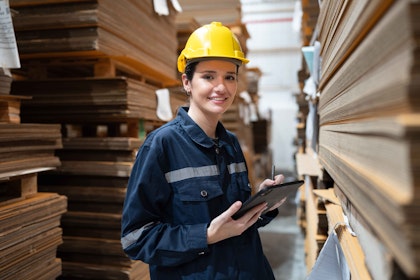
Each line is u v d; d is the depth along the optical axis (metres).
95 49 2.13
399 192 0.54
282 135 12.62
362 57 0.83
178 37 4.19
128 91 2.33
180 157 1.42
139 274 2.49
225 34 1.44
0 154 1.62
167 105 2.92
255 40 12.07
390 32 0.61
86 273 2.41
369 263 0.96
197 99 1.44
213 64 1.39
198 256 1.37
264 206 1.38
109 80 2.33
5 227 1.60
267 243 4.73
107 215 2.40
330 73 1.43
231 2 4.67
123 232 1.41
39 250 1.83
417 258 0.53
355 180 0.89
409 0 0.52
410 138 0.51
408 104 0.53
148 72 3.09
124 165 2.34
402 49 0.55
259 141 9.22
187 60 1.45
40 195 1.92
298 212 5.39
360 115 0.85
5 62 1.52
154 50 2.93
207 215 1.38
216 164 1.48
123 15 2.38
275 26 11.93
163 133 1.43
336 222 1.45
